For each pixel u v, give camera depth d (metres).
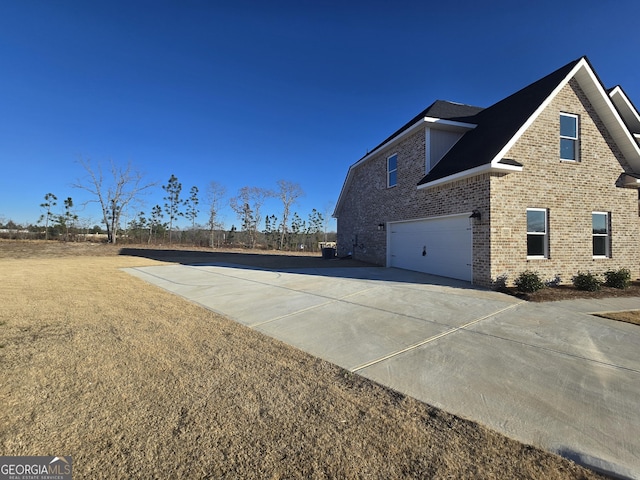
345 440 2.76
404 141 14.31
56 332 5.53
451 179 10.65
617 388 3.70
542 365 4.30
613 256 10.89
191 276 13.12
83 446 2.62
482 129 12.09
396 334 5.56
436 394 3.57
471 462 2.51
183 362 4.36
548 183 10.12
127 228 41.53
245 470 2.39
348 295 8.61
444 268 11.67
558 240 10.16
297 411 3.20
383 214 16.16
